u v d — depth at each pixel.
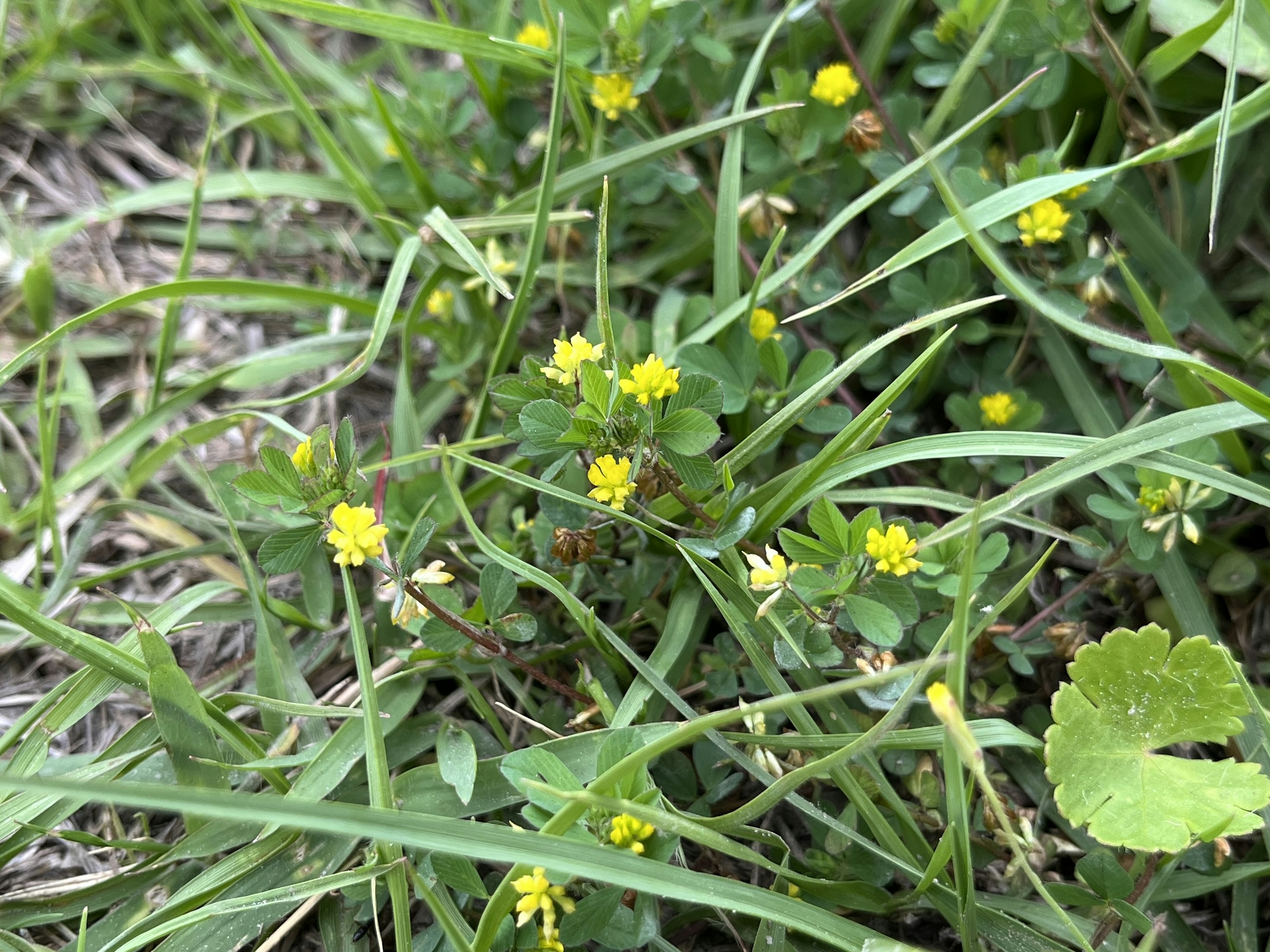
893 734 0.14
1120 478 0.16
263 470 0.14
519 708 0.17
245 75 0.24
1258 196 0.18
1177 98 0.19
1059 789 0.13
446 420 0.20
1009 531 0.18
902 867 0.13
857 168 0.18
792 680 0.15
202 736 0.14
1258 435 0.17
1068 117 0.20
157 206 0.22
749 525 0.14
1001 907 0.14
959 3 0.17
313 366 0.20
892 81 0.21
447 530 0.17
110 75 0.24
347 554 0.12
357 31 0.18
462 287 0.19
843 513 0.17
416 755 0.16
